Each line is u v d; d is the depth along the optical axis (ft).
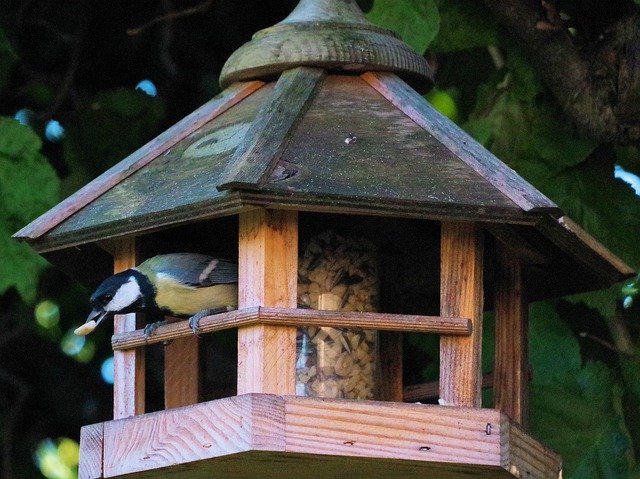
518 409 29.60
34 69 45.78
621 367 35.83
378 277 30.50
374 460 25.67
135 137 42.50
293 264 26.53
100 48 46.03
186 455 26.03
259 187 24.98
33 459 47.55
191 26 45.91
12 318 46.98
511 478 26.55
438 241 31.27
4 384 47.83
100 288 29.66
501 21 35.09
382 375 31.53
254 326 26.30
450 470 26.37
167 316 31.12
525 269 30.45
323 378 28.99
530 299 32.19
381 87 28.96
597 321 36.91
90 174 42.04
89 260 31.22
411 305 32.96
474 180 26.27
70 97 44.88
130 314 29.78
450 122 28.04
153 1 46.14
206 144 28.73
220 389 31.89
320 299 29.53
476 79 38.73
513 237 28.07
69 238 28.35
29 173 37.32
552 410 35.04
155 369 46.26
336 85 29.14
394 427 25.62
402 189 25.84
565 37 34.86
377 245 30.58
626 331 36.22
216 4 45.37
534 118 35.99
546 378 35.12
